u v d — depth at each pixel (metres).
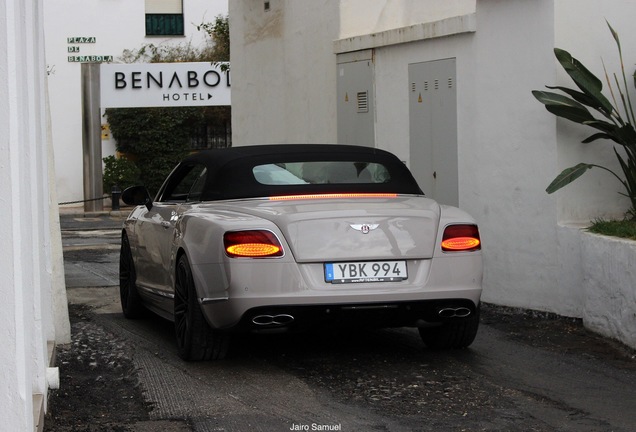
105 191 29.38
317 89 13.65
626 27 9.02
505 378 6.56
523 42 9.14
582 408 5.79
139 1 30.92
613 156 8.91
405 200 7.14
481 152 9.76
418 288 6.57
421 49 10.84
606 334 7.77
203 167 7.79
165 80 27.05
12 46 3.57
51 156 7.64
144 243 8.52
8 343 3.57
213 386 6.37
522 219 9.20
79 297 10.83
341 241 6.48
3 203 3.54
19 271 3.61
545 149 8.91
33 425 4.21
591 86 8.48
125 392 6.21
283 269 6.39
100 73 26.72
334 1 12.98
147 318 9.35
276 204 6.90
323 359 7.21
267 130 15.56
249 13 16.03
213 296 6.60
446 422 5.48
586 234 8.05
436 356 7.29
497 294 9.57
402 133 11.34
